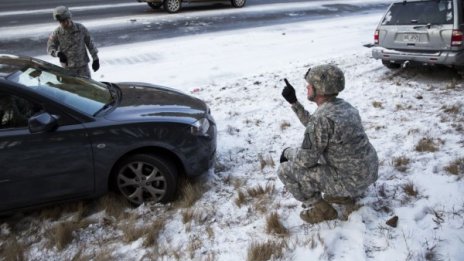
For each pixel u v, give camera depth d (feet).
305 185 11.37
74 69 21.90
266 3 62.03
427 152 15.85
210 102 25.61
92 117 13.41
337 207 12.61
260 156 17.24
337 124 10.11
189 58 35.65
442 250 10.28
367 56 33.83
